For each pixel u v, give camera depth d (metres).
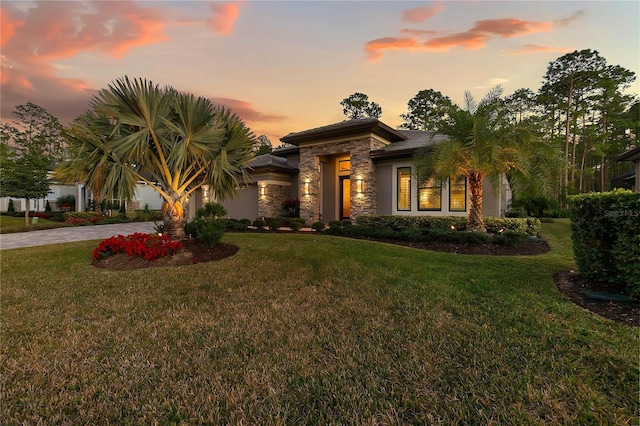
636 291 3.51
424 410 2.02
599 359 2.52
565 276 4.88
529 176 8.48
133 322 3.54
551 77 28.56
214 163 7.57
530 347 2.76
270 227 13.73
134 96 6.93
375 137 13.18
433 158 9.06
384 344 2.92
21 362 2.64
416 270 5.64
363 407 2.07
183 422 1.95
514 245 7.85
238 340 3.05
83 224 19.84
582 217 4.29
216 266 6.33
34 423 1.95
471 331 3.12
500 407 2.03
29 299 4.39
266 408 2.07
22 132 36.25
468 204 11.23
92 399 2.17
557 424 1.86
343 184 15.70
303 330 3.26
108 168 7.19
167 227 8.20
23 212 24.19
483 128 8.33
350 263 6.34
